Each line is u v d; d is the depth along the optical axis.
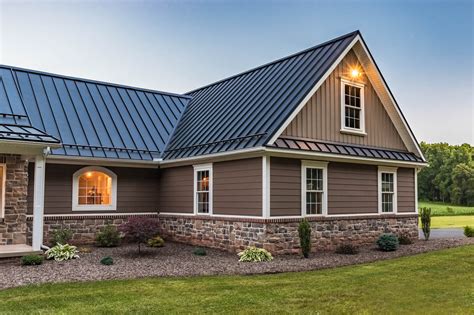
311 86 12.40
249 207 11.83
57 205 13.70
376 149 14.78
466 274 9.09
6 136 10.24
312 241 12.39
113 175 14.92
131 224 12.12
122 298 6.80
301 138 12.37
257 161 11.65
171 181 15.38
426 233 16.25
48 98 15.53
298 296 7.05
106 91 17.73
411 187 16.25
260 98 14.00
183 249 13.02
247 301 6.70
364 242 13.95
